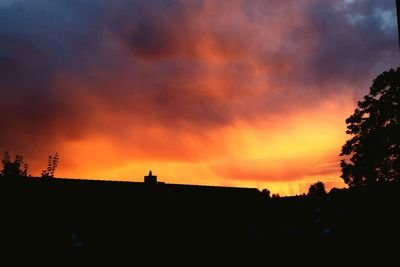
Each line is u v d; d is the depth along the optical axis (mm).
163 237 24094
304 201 37219
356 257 24781
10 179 21984
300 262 25625
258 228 29516
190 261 23703
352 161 34688
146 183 28688
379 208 29031
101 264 20406
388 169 32344
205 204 29125
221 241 26391
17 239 19062
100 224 22531
